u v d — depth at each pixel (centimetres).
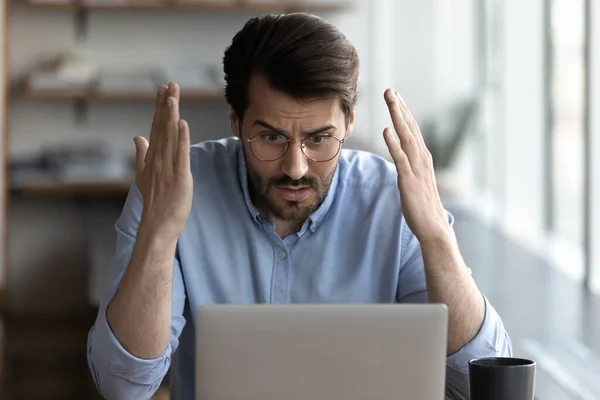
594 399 379
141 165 194
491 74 678
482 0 682
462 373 193
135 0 589
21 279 621
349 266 207
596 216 525
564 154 570
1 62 579
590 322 473
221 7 596
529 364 161
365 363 155
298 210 189
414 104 681
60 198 620
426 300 205
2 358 512
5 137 581
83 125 620
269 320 154
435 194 192
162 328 184
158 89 186
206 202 206
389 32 666
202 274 205
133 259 183
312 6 613
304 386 155
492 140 672
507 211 641
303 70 177
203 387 155
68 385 474
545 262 568
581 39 528
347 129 191
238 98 187
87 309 623
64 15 613
